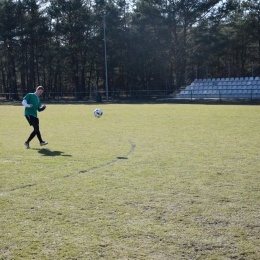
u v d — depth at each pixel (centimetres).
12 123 1781
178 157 878
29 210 527
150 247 408
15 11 5141
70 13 5134
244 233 441
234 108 2705
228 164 795
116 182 664
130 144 1084
